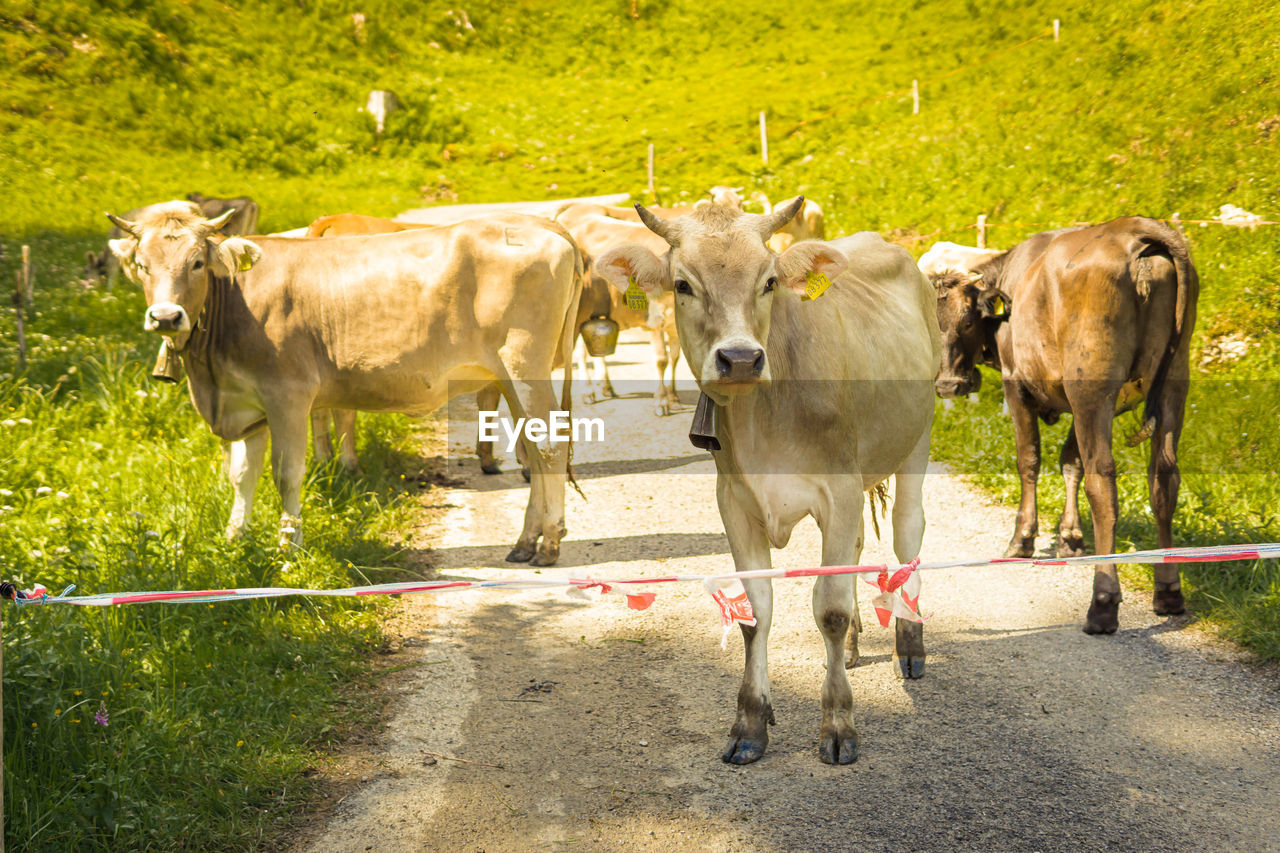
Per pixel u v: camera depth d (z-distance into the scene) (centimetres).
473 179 2569
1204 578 591
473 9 3634
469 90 3180
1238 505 678
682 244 393
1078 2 2661
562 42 3534
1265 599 542
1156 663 512
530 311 680
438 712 483
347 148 2753
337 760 438
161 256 599
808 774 421
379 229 919
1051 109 1925
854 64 2956
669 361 1188
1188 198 1351
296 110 2878
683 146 2583
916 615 461
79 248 1691
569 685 513
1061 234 607
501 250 673
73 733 389
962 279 679
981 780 411
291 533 634
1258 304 1021
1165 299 547
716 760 436
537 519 704
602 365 1337
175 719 434
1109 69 1966
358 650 548
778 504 423
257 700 462
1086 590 614
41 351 1063
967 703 479
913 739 448
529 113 2994
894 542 520
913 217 1655
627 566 689
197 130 2656
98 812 358
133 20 2970
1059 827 377
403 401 686
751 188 2075
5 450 770
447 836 382
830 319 434
